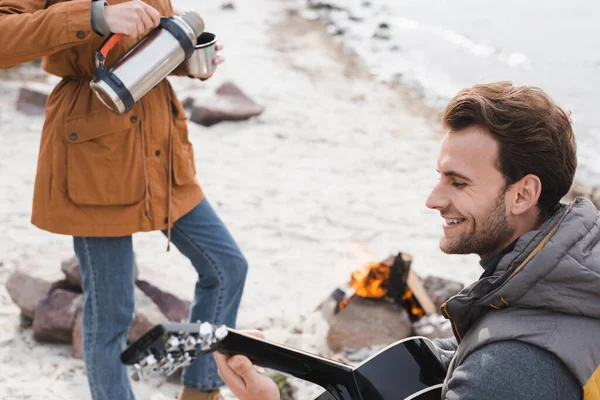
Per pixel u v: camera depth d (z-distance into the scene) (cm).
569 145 158
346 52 1000
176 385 345
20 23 235
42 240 471
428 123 769
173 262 457
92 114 252
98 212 259
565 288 147
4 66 245
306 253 491
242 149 659
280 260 477
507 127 153
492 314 153
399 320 370
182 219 278
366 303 376
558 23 1167
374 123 752
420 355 190
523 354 145
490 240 160
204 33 274
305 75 881
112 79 238
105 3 238
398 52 1022
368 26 1136
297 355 178
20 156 596
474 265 489
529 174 156
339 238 517
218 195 566
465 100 157
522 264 149
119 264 265
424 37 1098
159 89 264
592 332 146
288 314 410
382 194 594
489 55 1025
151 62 241
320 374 182
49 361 357
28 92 679
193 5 1131
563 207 161
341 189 597
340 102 806
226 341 166
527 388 142
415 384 186
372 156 670
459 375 149
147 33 248
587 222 152
